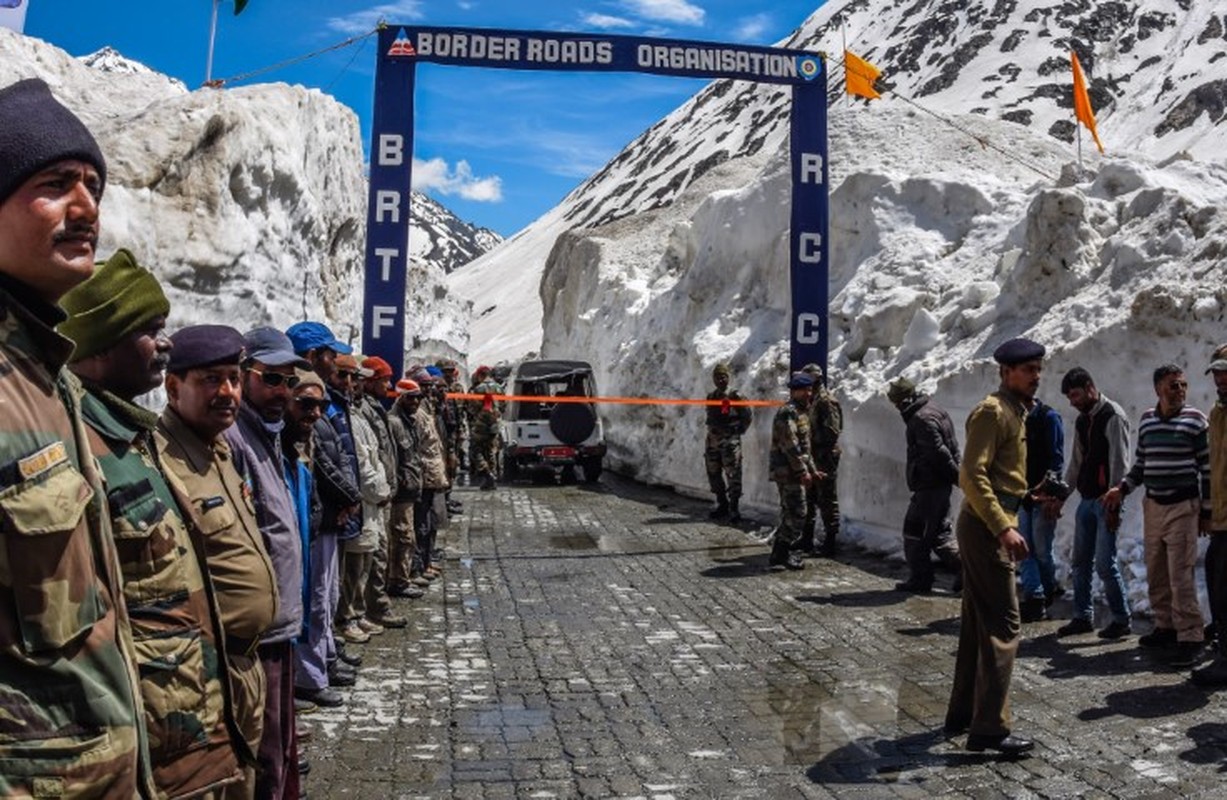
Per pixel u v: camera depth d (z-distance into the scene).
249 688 3.46
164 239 8.95
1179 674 6.78
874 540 12.21
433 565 10.78
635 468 21.25
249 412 4.30
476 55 12.81
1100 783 5.05
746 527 14.54
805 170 13.87
